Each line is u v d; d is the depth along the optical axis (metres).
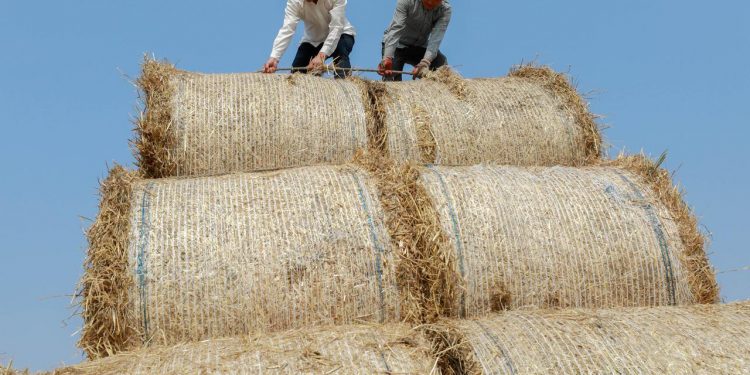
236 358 4.55
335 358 4.57
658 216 6.02
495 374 4.62
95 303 5.07
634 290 5.77
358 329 4.95
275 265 5.20
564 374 4.61
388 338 4.82
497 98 7.60
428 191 5.73
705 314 5.29
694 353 4.77
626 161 6.75
